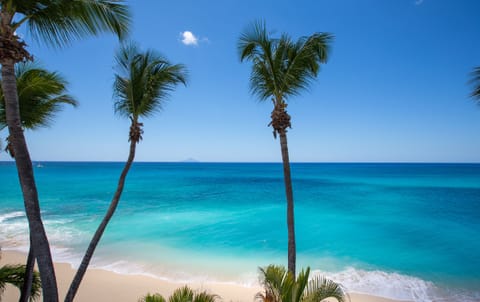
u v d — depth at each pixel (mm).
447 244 11898
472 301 6992
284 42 5613
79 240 12219
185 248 11328
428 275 8625
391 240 12477
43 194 27609
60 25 3740
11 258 9992
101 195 26812
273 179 51250
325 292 3477
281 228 14773
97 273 8648
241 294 7348
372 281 8164
